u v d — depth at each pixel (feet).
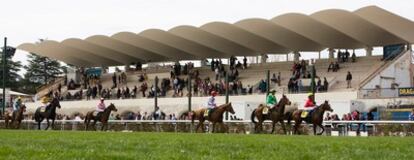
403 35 169.48
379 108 133.69
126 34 210.79
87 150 38.68
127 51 226.99
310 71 171.73
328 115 121.80
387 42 177.68
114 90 202.49
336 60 181.57
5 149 38.11
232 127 116.16
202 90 176.55
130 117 168.76
